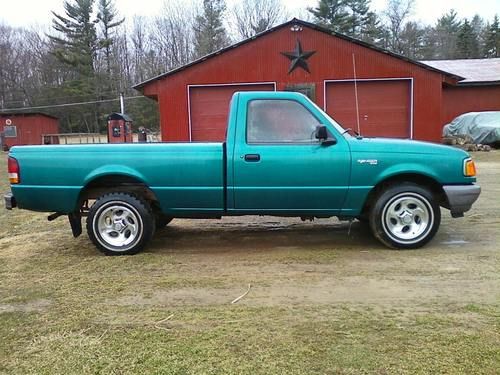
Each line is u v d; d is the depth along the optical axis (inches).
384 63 657.6
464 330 114.3
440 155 184.2
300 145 182.5
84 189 188.1
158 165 184.9
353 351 105.0
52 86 2129.7
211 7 2190.0
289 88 672.4
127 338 114.6
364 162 181.5
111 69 2090.3
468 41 2415.1
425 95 657.0
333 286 146.9
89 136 1601.9
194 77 674.2
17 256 194.5
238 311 129.1
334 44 661.9
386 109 666.2
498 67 973.8
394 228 187.6
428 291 140.9
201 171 183.9
